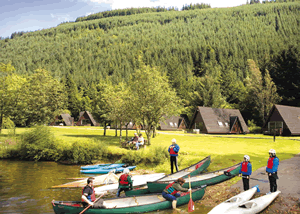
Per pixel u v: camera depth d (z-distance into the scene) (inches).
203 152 839.1
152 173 701.3
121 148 951.6
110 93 1230.9
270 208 372.8
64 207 378.3
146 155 792.3
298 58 2306.8
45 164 876.6
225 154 808.3
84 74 6998.0
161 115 1058.7
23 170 764.6
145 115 1045.8
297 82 2295.8
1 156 991.0
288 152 878.4
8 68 1772.9
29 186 569.6
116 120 1248.8
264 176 543.2
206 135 1625.2
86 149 893.2
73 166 841.5
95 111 1523.1
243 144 1094.4
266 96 2272.4
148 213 390.0
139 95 1026.7
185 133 1849.2
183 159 772.0
